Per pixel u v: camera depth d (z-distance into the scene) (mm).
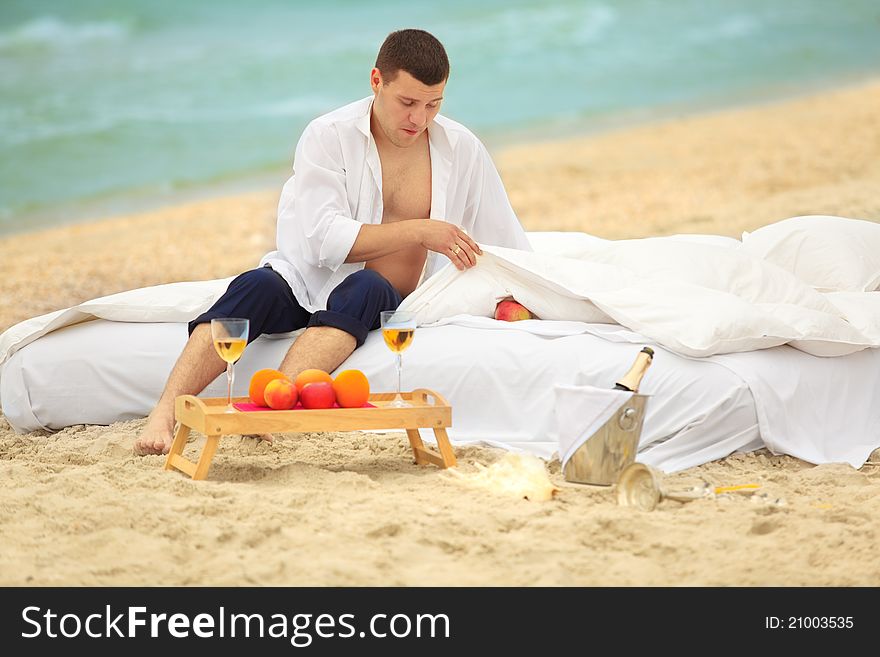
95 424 12469
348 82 53688
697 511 8812
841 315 12328
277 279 11836
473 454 10750
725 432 10773
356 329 11398
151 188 40156
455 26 63375
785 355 11234
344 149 12219
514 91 52500
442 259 12938
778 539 8250
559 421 9781
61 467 10359
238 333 9688
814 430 11133
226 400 10305
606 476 9570
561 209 31984
